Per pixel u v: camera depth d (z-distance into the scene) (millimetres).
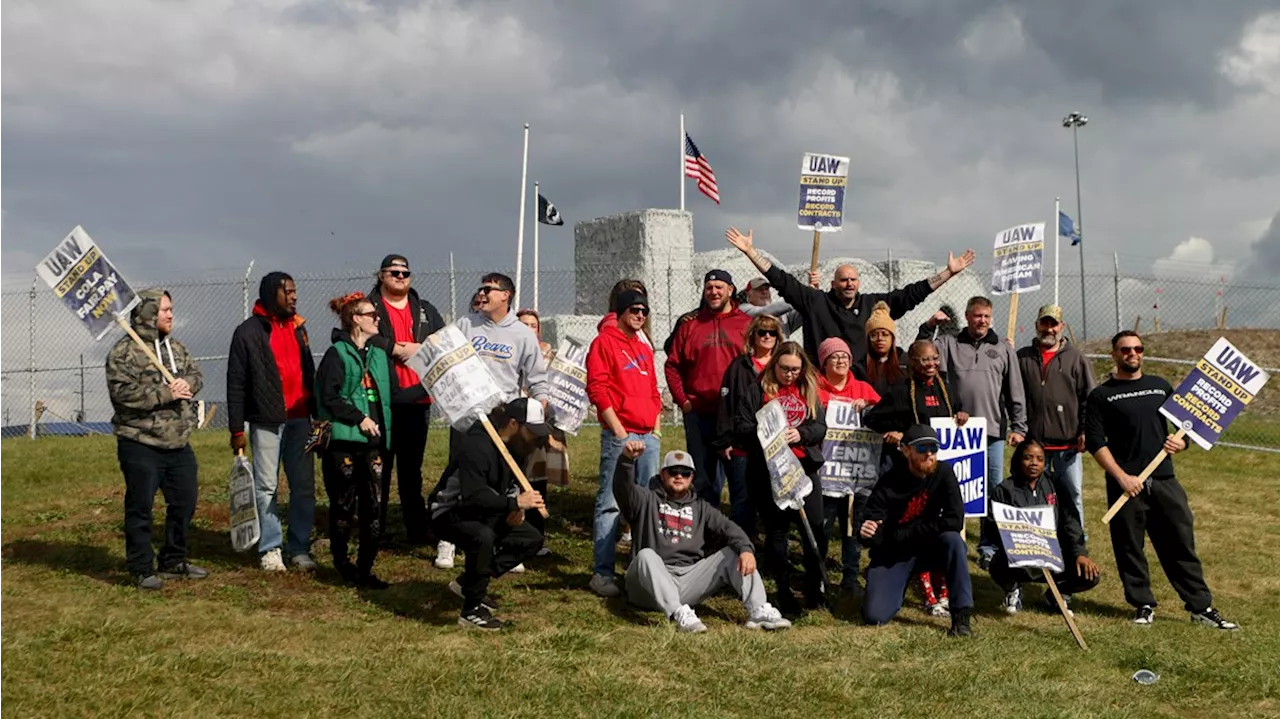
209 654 6496
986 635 8031
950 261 9914
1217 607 9188
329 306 8727
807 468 8359
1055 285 19391
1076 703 6555
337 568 8500
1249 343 27594
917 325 24969
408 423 9570
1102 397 8938
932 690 6668
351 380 8359
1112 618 8820
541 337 22250
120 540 9859
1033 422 10016
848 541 9039
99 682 5926
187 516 8461
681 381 9391
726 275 9281
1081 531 9180
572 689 6336
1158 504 8711
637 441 7855
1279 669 7309
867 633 7918
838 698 6473
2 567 8820
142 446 8125
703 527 8039
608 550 8547
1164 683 7043
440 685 6285
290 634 7102
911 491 8172
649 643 7262
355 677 6328
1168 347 27688
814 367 8891
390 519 10656
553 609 8062
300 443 8969
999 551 8852
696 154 23125
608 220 23516
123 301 8242
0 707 5516
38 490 12406
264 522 8797
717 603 8547
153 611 7418
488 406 7254
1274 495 13836
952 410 8797
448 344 7270
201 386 8625
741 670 6863
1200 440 8672
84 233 8289
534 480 9359
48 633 6684
